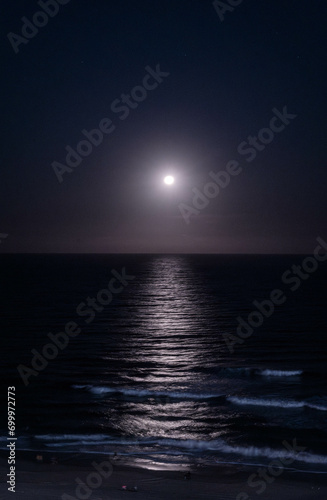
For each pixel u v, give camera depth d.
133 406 22.34
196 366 32.00
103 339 42.59
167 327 50.03
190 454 16.08
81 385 26.30
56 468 14.37
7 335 44.12
